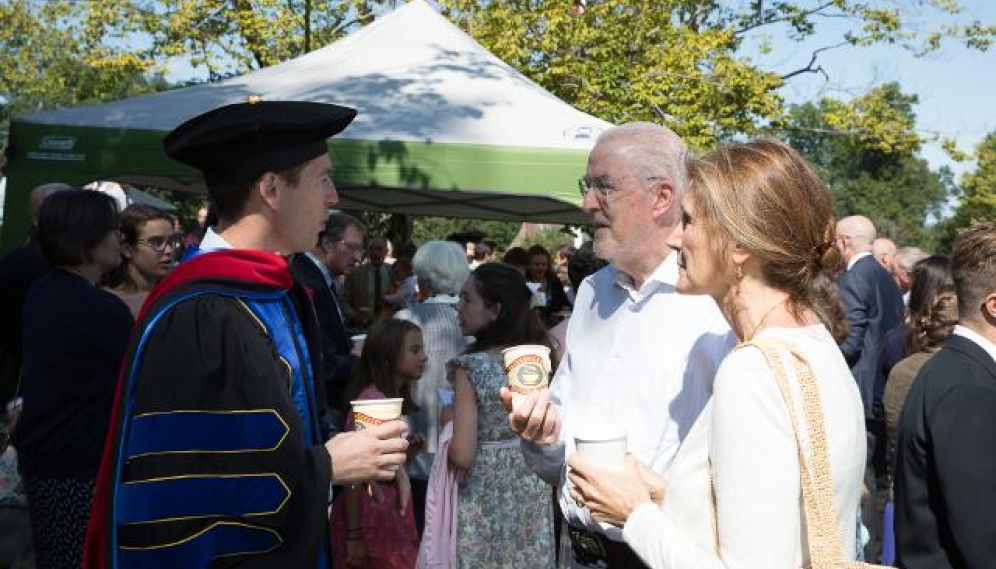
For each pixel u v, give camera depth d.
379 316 9.39
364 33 8.61
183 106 7.08
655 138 2.80
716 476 1.71
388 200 9.93
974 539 2.38
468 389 4.04
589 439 2.02
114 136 6.68
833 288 3.90
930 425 2.49
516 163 6.57
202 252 2.19
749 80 15.96
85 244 3.58
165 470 1.97
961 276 2.64
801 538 1.69
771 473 1.64
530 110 7.14
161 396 2.00
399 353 4.64
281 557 2.03
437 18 8.68
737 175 1.85
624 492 1.97
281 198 2.24
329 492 2.11
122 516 1.99
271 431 2.01
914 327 4.55
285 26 16.16
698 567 1.71
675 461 1.93
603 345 2.92
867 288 7.00
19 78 22.91
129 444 2.02
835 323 3.91
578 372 2.99
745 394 1.68
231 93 7.46
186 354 2.02
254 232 2.25
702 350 2.65
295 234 2.27
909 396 2.64
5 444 4.09
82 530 3.47
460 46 8.36
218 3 16.59
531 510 4.11
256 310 2.18
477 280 4.17
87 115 6.94
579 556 2.73
